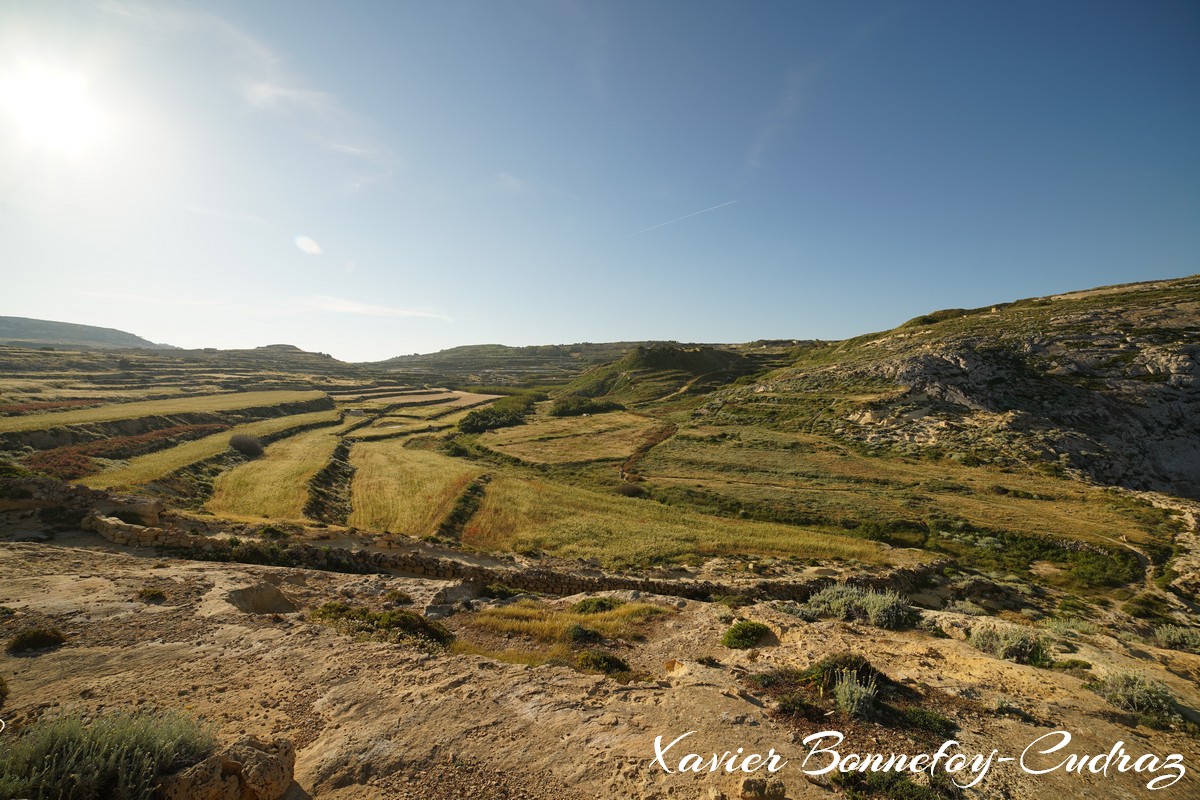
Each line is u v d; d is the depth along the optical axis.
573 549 33.69
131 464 42.31
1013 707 9.81
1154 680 11.29
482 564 28.39
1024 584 29.67
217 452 51.50
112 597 15.74
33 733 7.05
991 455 53.44
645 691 10.59
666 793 7.19
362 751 8.28
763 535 37.06
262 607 17.02
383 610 18.23
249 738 7.62
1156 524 36.88
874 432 62.88
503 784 7.48
